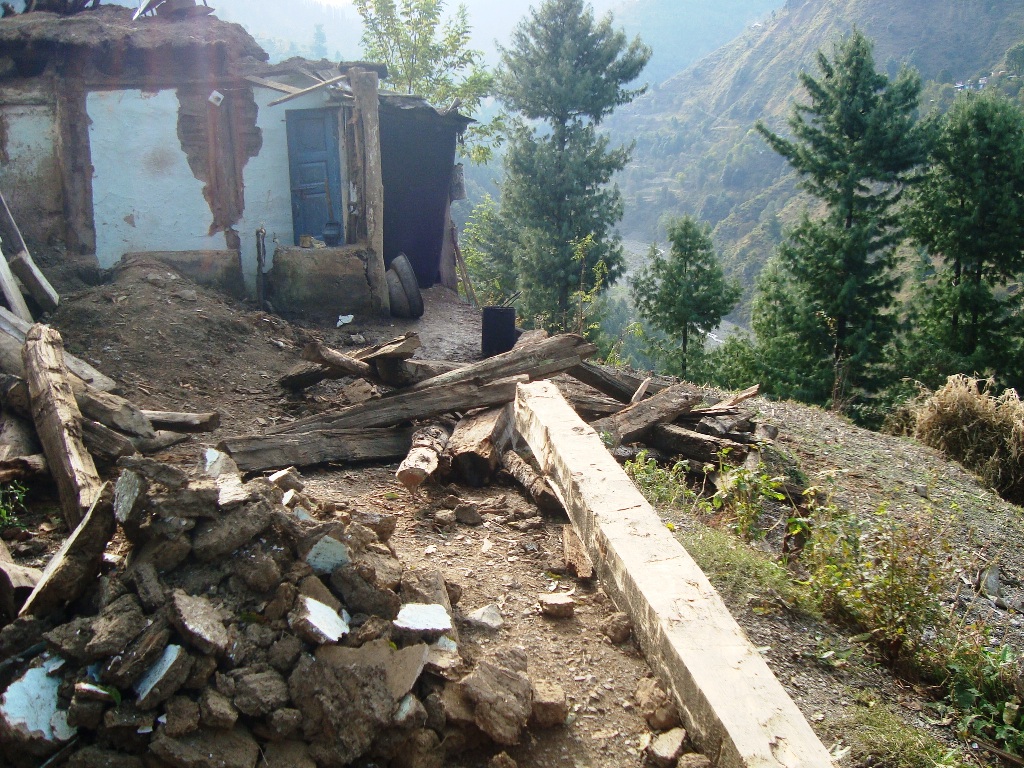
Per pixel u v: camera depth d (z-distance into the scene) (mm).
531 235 27672
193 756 2582
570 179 27938
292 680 2824
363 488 5605
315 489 5453
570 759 3014
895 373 23906
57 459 4840
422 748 2867
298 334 9508
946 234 25109
